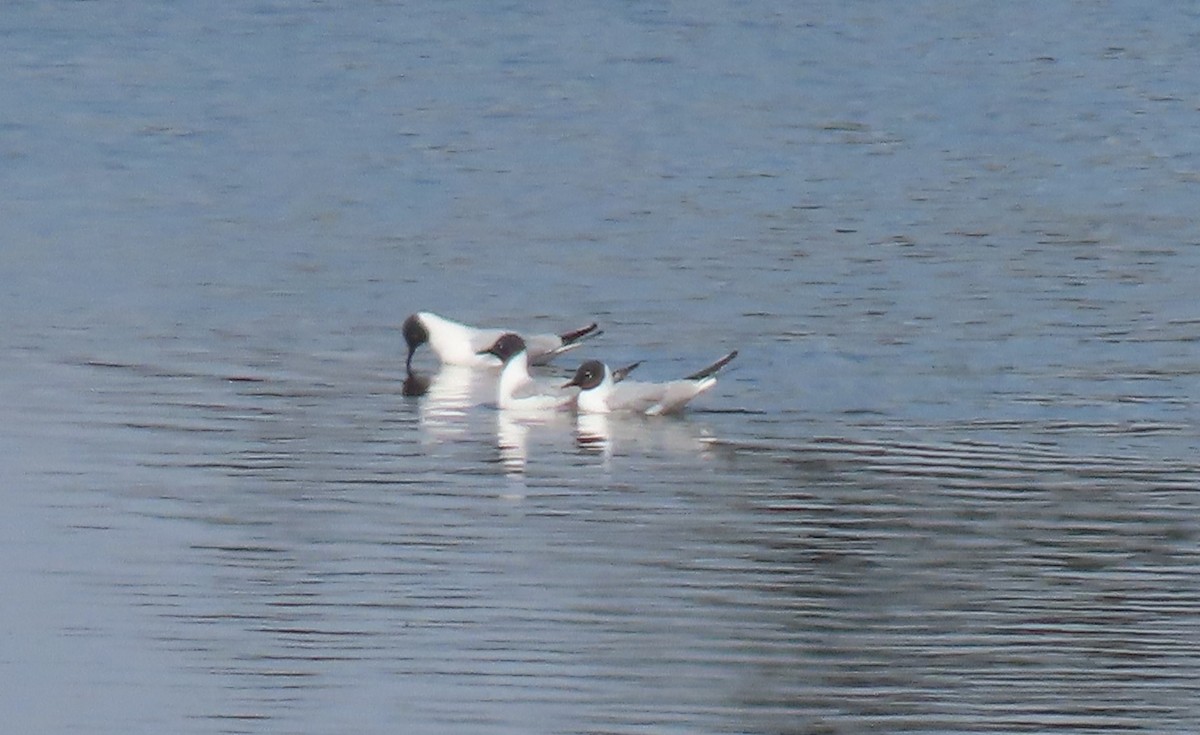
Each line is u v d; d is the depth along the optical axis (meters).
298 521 26.36
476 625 23.28
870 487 27.88
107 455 28.84
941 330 36.31
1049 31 74.19
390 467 28.62
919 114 60.34
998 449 29.48
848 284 40.00
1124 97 62.88
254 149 55.06
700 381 31.25
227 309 38.00
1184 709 21.39
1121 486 27.92
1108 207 47.91
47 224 45.50
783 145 55.94
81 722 20.89
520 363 31.89
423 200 48.91
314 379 33.31
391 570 24.83
